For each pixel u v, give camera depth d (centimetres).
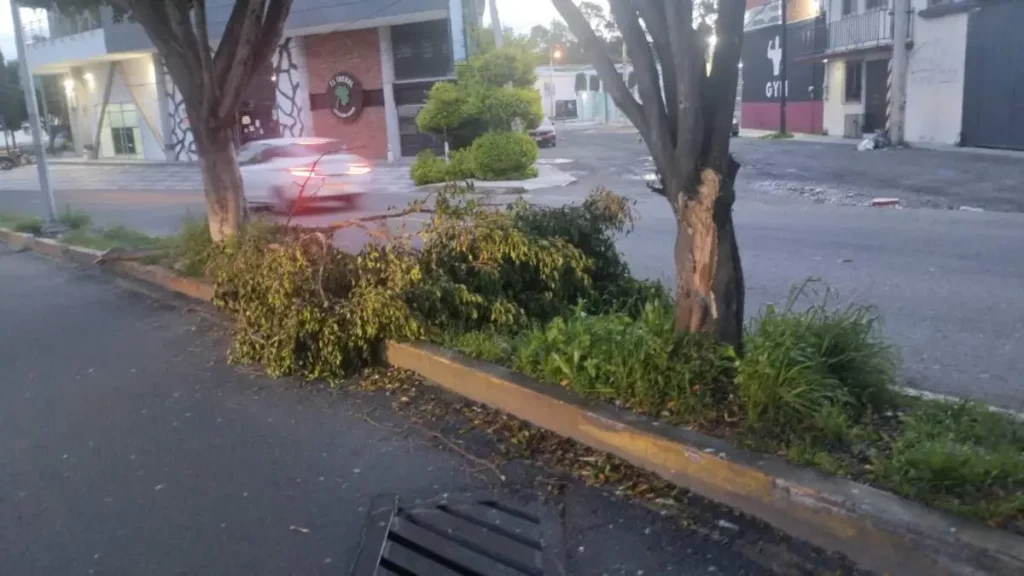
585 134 5069
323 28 3108
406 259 670
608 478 465
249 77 1015
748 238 1234
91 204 2298
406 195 2122
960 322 743
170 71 1045
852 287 891
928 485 379
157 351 791
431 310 670
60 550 429
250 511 461
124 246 1312
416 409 589
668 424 472
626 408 499
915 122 3042
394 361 665
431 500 461
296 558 411
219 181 1052
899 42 2812
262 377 689
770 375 454
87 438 581
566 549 403
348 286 694
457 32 3155
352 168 1839
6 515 470
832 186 1941
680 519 420
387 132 3250
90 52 3972
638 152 3362
